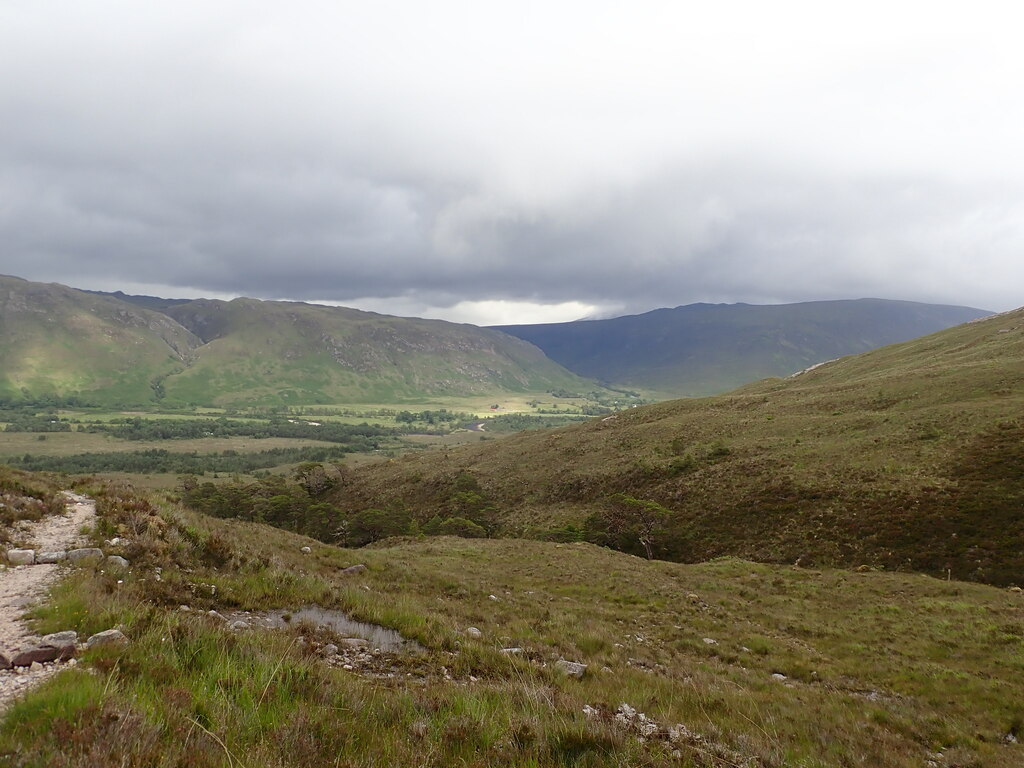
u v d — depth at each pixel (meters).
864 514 49.75
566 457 104.38
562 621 19.62
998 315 148.88
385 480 121.88
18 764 4.45
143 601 10.73
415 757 6.22
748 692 13.95
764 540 52.59
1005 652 19.30
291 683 7.77
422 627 13.95
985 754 11.71
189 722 5.73
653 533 62.22
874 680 17.44
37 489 18.86
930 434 61.41
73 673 6.29
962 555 40.84
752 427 87.88
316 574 19.53
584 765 6.78
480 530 79.81
